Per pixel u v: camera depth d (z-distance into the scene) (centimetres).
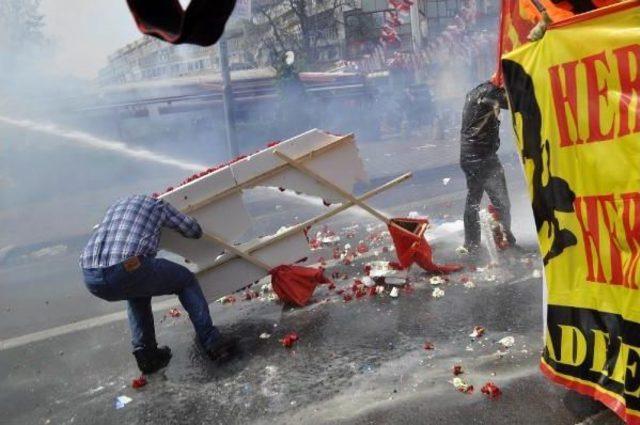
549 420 288
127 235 375
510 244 548
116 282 367
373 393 336
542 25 273
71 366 432
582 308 272
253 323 464
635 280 242
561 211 277
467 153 529
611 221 252
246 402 346
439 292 468
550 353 292
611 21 241
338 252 630
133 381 388
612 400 257
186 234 413
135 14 87
